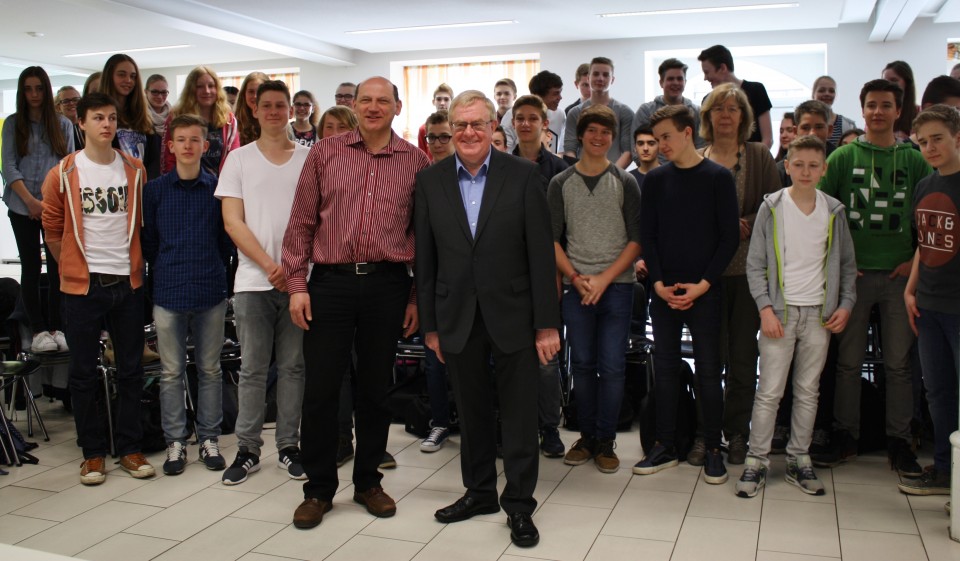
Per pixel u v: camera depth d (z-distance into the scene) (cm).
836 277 328
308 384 304
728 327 366
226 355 456
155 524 309
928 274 311
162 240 369
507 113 580
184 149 363
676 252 346
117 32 1037
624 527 297
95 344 364
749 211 368
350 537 292
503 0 856
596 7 888
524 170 289
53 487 353
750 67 1099
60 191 359
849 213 350
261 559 276
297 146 363
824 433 371
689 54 1084
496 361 294
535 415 292
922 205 312
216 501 332
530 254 288
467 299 288
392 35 1060
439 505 323
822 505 315
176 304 366
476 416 301
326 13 932
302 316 300
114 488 351
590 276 356
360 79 1213
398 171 304
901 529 291
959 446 280
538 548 279
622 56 1088
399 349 440
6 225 763
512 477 289
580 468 366
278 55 1214
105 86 458
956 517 280
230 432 433
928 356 317
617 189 361
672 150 340
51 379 489
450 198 290
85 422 363
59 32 1036
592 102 564
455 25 992
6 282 494
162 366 374
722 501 321
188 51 1180
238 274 354
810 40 1025
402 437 421
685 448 371
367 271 298
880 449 381
